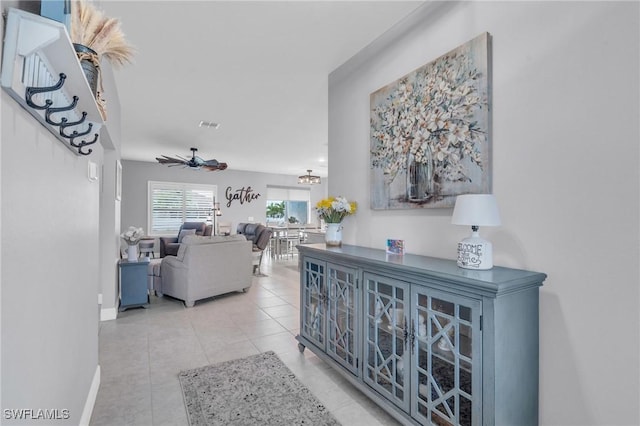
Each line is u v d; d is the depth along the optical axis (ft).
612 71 4.14
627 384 4.00
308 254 8.65
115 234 11.96
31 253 3.08
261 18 7.25
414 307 5.42
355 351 6.75
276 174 33.53
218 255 14.32
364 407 6.36
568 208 4.57
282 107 13.00
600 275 4.25
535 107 4.97
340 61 9.37
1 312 2.47
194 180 29.19
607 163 4.18
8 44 2.42
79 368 5.19
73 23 3.87
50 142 3.63
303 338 8.80
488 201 4.94
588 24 4.37
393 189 7.63
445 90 6.35
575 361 4.47
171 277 13.94
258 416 6.05
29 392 3.04
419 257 6.58
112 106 10.19
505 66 5.40
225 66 9.55
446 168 6.32
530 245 5.01
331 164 10.17
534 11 5.00
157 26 7.49
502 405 4.32
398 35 7.64
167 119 14.65
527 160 5.06
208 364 8.12
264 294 15.52
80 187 5.19
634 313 3.95
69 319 4.52
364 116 8.80
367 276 6.48
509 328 4.41
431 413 5.15
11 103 2.63
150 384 7.15
